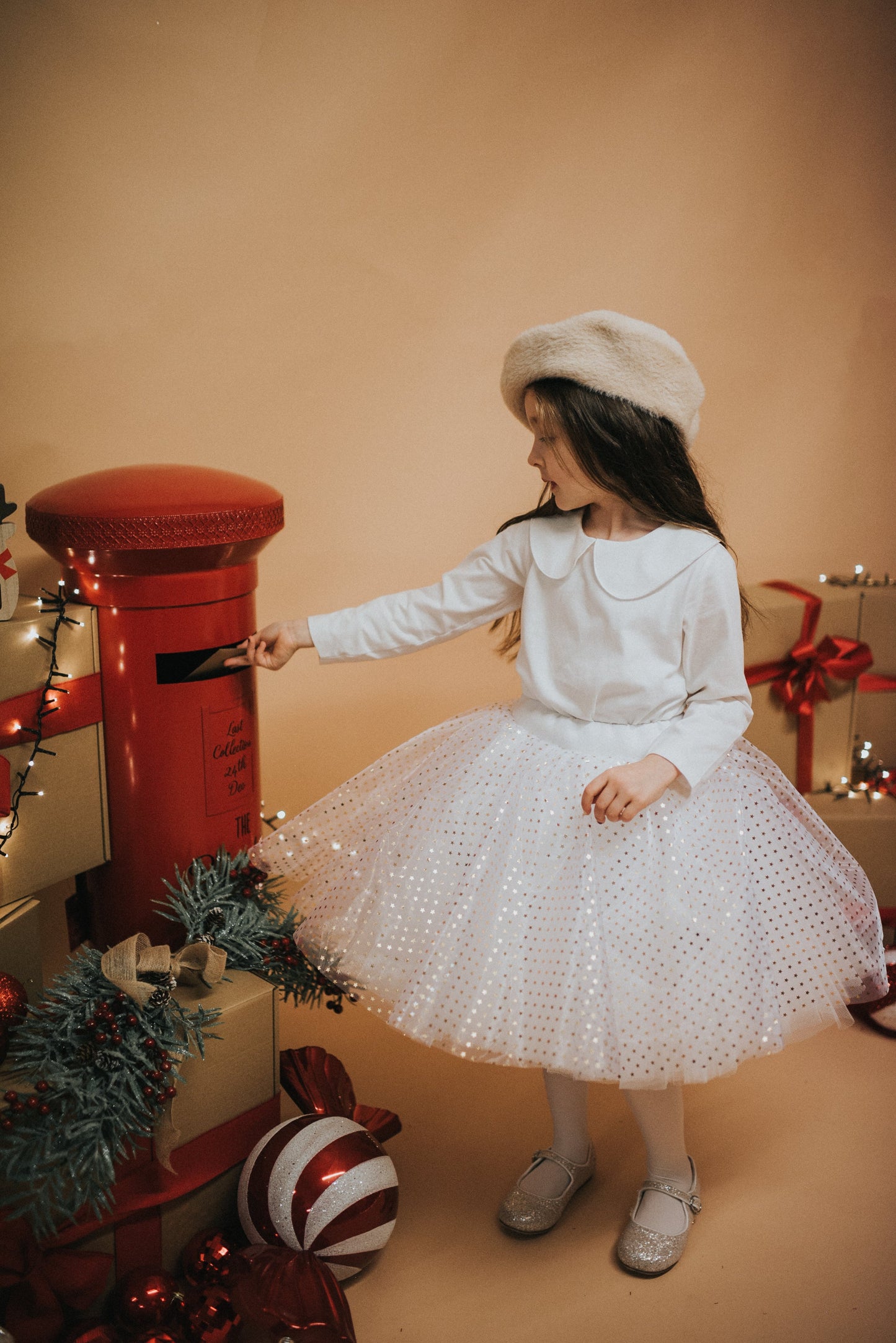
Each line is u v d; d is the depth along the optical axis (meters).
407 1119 1.66
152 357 1.93
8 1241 1.15
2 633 1.36
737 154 2.11
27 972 1.46
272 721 2.22
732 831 1.35
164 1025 1.26
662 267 2.14
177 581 1.45
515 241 2.06
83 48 1.76
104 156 1.81
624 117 2.04
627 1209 1.49
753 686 2.05
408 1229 1.45
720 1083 1.74
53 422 1.90
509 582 1.51
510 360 1.34
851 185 2.18
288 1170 1.28
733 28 2.04
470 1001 1.27
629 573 1.35
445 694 2.32
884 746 2.22
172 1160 1.29
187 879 1.56
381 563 2.18
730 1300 1.32
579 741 1.39
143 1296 1.23
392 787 1.56
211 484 1.47
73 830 1.50
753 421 2.27
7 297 1.82
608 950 1.26
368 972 1.37
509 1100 1.71
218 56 1.83
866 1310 1.30
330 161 1.93
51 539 1.41
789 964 1.33
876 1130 1.63
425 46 1.92
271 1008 1.38
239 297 1.95
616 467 1.32
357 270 2.00
